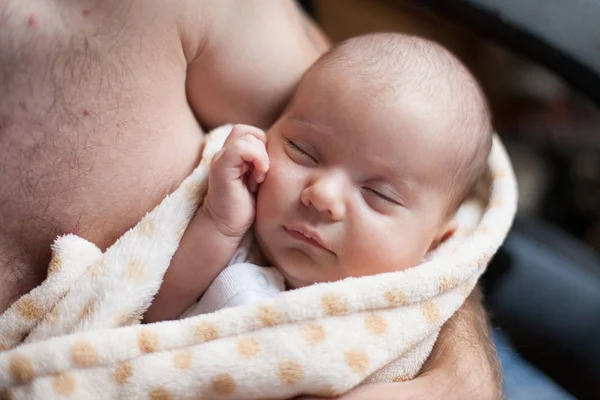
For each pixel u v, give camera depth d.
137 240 0.79
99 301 0.76
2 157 0.78
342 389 0.75
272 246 0.83
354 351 0.75
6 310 0.79
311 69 0.90
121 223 0.83
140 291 0.78
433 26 2.08
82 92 0.80
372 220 0.82
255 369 0.73
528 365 1.20
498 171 1.02
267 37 0.95
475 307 0.99
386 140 0.82
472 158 0.90
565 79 1.16
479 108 0.91
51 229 0.80
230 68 0.92
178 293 0.82
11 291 0.81
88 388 0.71
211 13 0.89
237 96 0.94
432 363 0.87
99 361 0.71
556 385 1.20
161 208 0.81
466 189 0.92
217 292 0.81
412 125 0.83
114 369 0.72
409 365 0.84
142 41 0.83
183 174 0.88
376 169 0.82
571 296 1.27
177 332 0.73
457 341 0.90
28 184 0.78
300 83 0.90
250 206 0.82
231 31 0.91
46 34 0.79
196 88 0.93
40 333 0.77
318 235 0.80
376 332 0.77
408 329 0.80
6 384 0.72
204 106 0.94
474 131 0.90
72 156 0.80
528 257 1.32
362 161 0.81
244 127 0.83
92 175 0.81
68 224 0.80
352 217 0.81
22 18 0.79
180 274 0.81
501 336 1.24
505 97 2.13
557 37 1.15
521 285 1.29
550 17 1.16
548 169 1.98
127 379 0.71
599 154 1.98
